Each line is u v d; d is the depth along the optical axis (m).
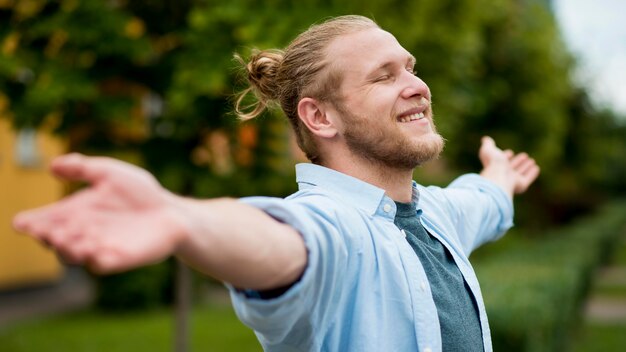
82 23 5.33
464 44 7.96
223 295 12.80
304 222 1.32
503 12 14.18
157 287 11.13
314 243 1.30
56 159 0.95
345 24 1.86
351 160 1.82
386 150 1.77
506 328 4.73
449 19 7.66
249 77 2.16
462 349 1.71
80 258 0.95
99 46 5.37
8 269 12.64
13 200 12.76
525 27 15.95
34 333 9.20
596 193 34.09
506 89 15.66
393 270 1.62
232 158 6.04
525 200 24.28
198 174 5.86
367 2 5.94
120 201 0.99
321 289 1.38
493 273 6.75
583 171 25.08
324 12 5.28
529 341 4.76
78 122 5.79
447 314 1.71
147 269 11.00
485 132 16.38
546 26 16.64
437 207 2.10
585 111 23.36
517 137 16.38
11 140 12.67
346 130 1.79
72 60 5.54
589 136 23.91
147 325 9.76
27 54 5.47
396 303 1.61
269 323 1.29
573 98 22.88
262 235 1.20
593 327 10.11
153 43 5.87
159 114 5.99
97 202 0.98
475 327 1.79
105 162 0.99
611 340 9.15
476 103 10.02
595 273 15.13
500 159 2.79
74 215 0.96
